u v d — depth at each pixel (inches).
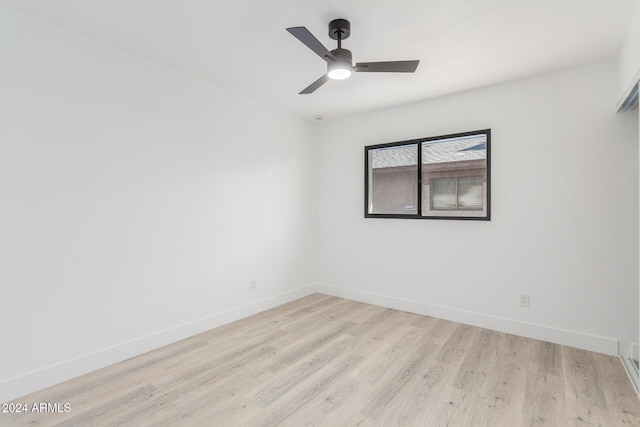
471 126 126.9
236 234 133.6
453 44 92.7
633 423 69.3
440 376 88.8
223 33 88.4
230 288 131.3
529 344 109.3
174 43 94.0
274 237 150.9
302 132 166.1
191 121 116.6
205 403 76.6
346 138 164.6
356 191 161.3
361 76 114.2
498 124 120.9
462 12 77.6
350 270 163.9
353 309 147.7
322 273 175.0
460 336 116.4
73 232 88.2
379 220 153.3
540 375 89.1
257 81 121.3
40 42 82.0
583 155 105.7
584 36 87.9
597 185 103.7
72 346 87.9
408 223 144.4
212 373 90.5
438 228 135.9
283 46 95.5
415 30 85.5
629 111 98.9
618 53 96.2
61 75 85.7
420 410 74.1
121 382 85.7
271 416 71.9
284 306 152.4
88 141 90.8
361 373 90.6
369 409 74.4
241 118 134.6
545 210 112.3
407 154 143.7
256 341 112.5
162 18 81.4
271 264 149.7
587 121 105.0
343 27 81.3
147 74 103.9
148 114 104.3
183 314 114.7
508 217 119.3
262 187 144.9
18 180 79.0
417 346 108.2
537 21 81.0
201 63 106.7
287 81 121.3
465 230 129.0
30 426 68.5
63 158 86.2
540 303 113.5
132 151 100.4
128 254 99.7
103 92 93.7
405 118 145.0
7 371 77.3
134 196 101.0
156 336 106.5
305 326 126.6
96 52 92.2
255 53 99.8
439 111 134.9
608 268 102.3
